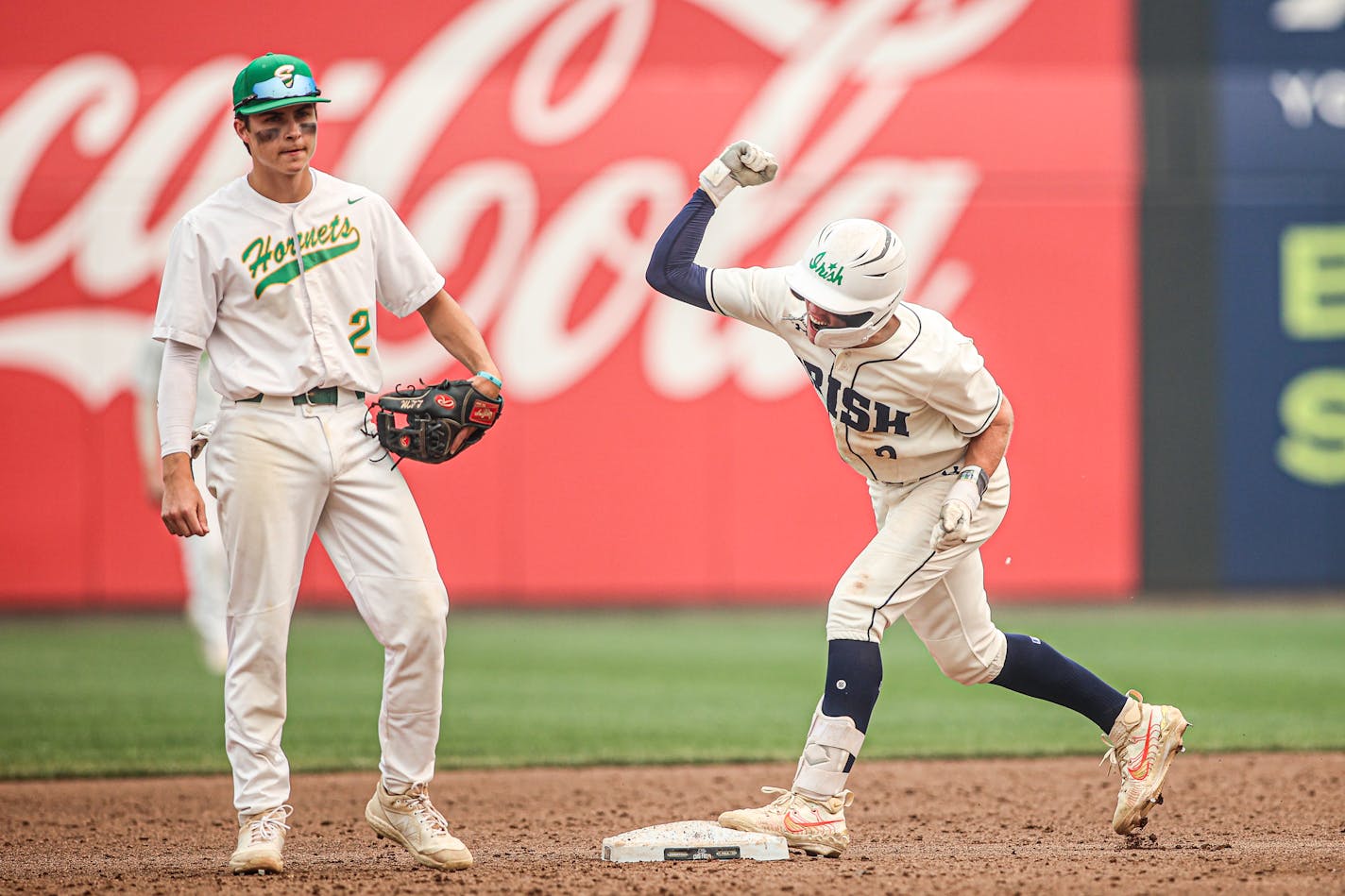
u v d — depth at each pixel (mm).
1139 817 17172
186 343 15109
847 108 45938
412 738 15812
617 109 45844
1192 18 46094
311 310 15188
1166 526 45938
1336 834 18594
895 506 16578
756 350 45750
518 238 45500
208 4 45000
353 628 42688
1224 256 46000
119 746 26312
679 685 33469
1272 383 46094
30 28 44656
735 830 16547
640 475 45656
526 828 19781
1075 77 46219
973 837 18641
